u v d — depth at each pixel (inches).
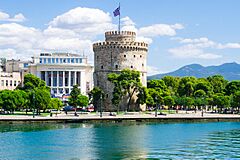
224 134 4552.2
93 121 5659.5
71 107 7800.2
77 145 3597.4
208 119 6289.4
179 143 3796.8
